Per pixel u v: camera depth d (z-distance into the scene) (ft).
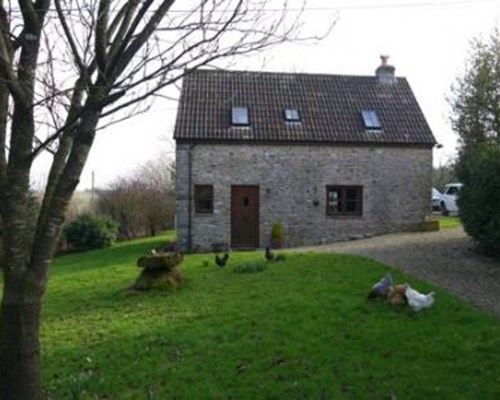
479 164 49.65
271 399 22.31
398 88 83.46
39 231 13.38
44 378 25.84
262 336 29.27
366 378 23.48
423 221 76.28
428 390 22.04
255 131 73.36
